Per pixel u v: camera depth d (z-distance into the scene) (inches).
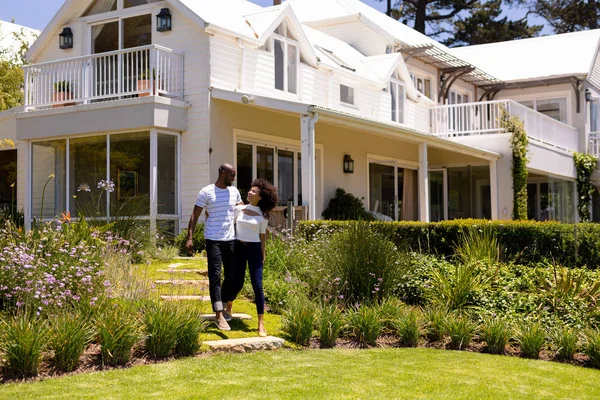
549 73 1034.1
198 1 616.7
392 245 365.1
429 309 329.1
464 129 851.4
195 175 556.1
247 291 355.9
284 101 518.9
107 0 637.3
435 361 266.2
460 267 368.8
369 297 345.7
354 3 1024.9
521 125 788.0
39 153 588.7
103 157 554.6
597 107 1106.7
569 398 219.9
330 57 773.9
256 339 273.0
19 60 964.0
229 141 576.1
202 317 281.6
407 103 869.2
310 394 209.2
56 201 576.7
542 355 292.0
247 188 604.7
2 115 679.1
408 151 861.2
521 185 788.6
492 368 258.7
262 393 207.9
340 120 537.6
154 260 438.0
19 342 217.5
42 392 201.6
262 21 637.3
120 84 551.5
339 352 275.4
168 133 551.8
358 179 760.3
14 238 306.0
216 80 568.1
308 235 468.1
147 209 490.6
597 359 275.0
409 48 897.5
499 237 452.1
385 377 235.1
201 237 515.5
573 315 328.2
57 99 590.6
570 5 1614.2
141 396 200.4
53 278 255.4
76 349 228.1
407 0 1610.5
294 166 670.5
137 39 614.5
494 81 1047.0
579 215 1002.1
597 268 441.7
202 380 220.4
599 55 1148.5
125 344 237.5
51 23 657.0
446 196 887.7
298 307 297.1
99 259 303.6
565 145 974.4
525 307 339.3
